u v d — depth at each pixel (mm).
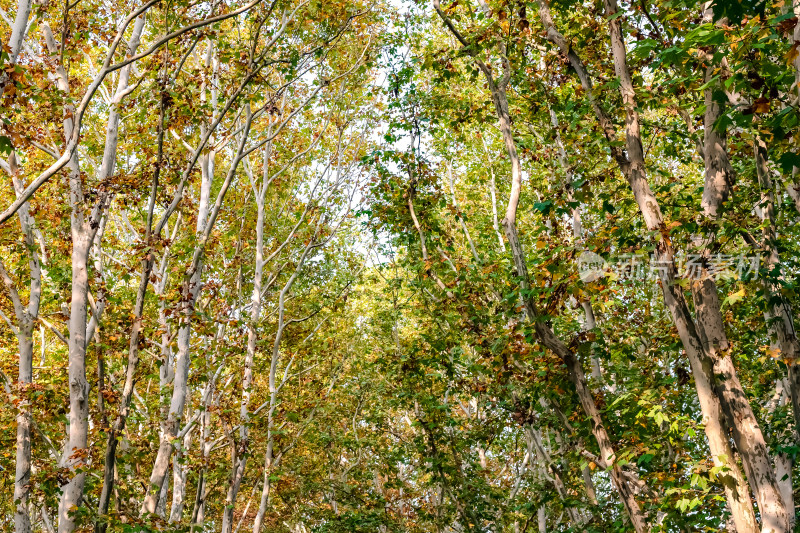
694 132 9117
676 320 6734
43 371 13164
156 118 10422
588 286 7727
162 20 10727
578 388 8398
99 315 10289
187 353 11914
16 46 7211
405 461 17750
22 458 10891
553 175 10320
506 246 16016
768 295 7148
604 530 10953
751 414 6273
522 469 16938
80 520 7785
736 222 6902
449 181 18422
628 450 7965
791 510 8844
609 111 8891
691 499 7305
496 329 10484
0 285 11531
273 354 16344
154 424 11938
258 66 11039
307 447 20781
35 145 9289
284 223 19422
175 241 13391
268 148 17266
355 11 14531
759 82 5672
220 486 17938
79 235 9250
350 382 19141
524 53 10180
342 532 17438
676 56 6281
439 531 15633
